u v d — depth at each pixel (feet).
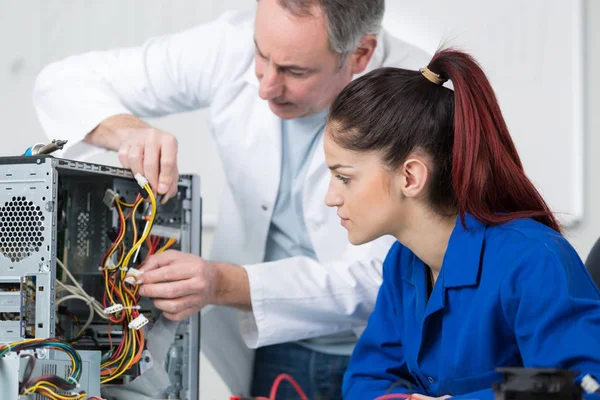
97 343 5.27
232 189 7.61
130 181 5.56
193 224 5.93
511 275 4.19
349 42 6.08
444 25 10.52
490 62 10.50
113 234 5.32
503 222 4.46
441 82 4.65
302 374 7.38
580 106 10.37
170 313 5.47
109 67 7.56
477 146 4.42
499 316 4.31
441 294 4.55
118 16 11.22
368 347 5.39
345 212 4.65
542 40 10.44
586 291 4.18
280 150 7.16
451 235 4.58
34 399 3.94
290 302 6.30
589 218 10.46
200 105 7.91
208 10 11.05
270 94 6.15
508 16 10.46
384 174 4.52
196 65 7.54
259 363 7.62
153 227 5.65
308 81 6.12
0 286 4.50
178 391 5.71
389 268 5.29
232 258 7.64
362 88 4.59
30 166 4.49
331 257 7.05
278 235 7.52
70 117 7.06
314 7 5.85
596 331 3.88
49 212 4.43
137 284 5.24
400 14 10.59
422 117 4.48
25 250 4.46
